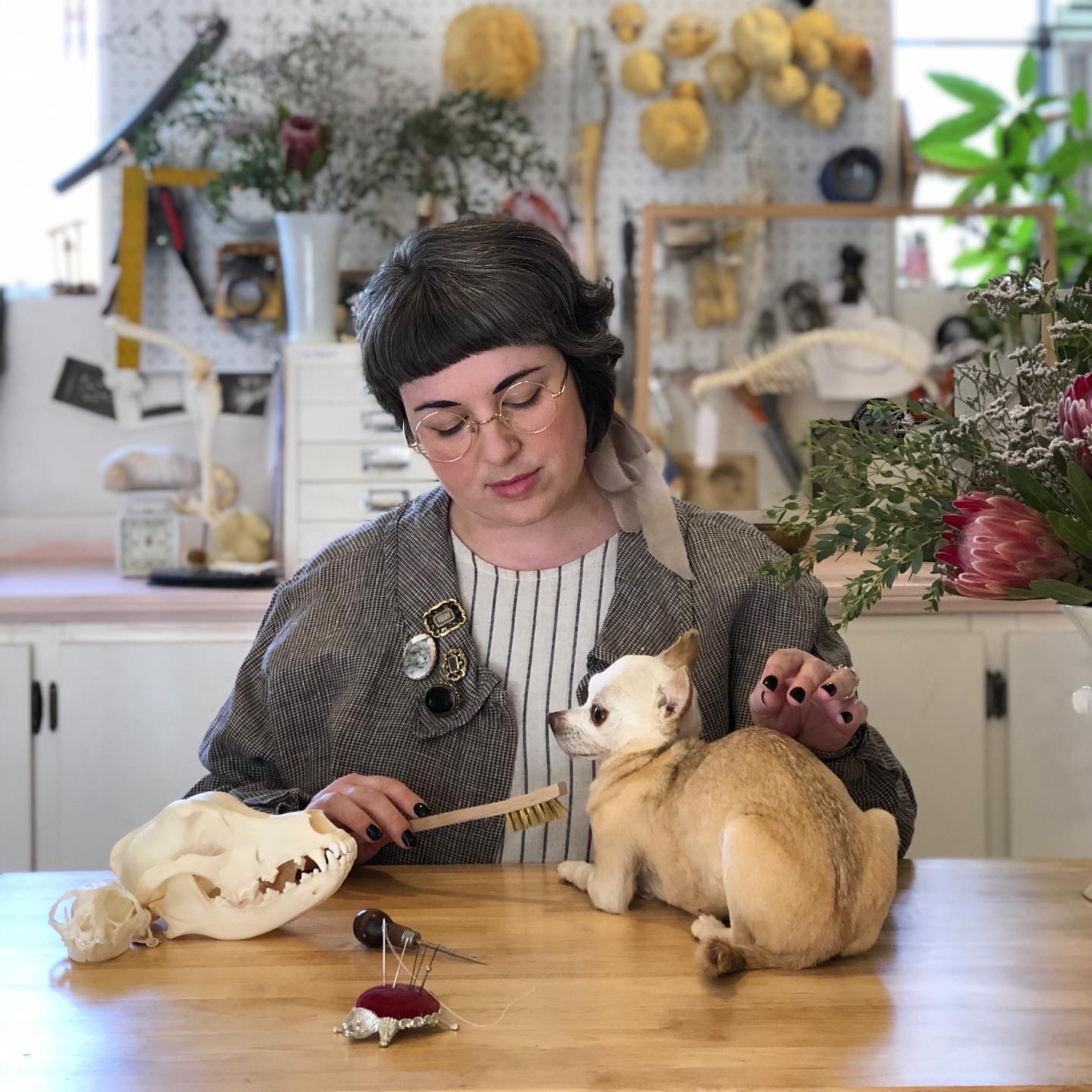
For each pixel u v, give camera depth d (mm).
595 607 1208
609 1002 795
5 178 2588
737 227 2518
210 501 2293
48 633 2006
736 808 874
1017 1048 727
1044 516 828
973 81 2703
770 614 1207
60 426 2545
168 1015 791
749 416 2537
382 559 1234
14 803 2002
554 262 1053
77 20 2561
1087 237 2625
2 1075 711
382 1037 738
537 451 1071
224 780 1258
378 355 1059
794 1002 792
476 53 2418
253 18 2516
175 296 2533
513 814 1018
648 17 2562
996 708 1974
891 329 2521
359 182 2402
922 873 1050
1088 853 1990
